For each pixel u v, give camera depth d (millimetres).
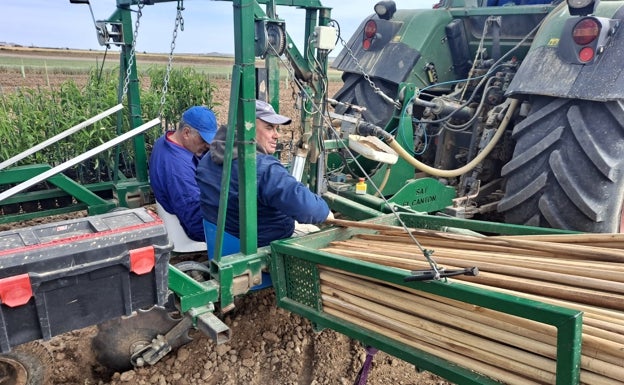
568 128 2822
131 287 1897
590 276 1774
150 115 5035
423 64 3998
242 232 2414
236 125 2266
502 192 3672
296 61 2730
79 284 1770
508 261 2004
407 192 3367
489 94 3621
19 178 3520
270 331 2943
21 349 2369
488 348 1704
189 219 3141
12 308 1660
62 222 1898
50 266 1681
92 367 2598
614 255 1888
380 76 3955
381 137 3289
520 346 1616
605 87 2656
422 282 1781
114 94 4781
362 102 4070
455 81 3873
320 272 2283
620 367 1394
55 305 1741
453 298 1695
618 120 2680
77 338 2750
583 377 1471
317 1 2666
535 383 1603
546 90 2863
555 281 1802
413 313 1934
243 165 2281
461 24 4066
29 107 4629
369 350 2260
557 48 2941
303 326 2998
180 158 3223
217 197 2578
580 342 1420
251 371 2623
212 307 2297
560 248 2033
